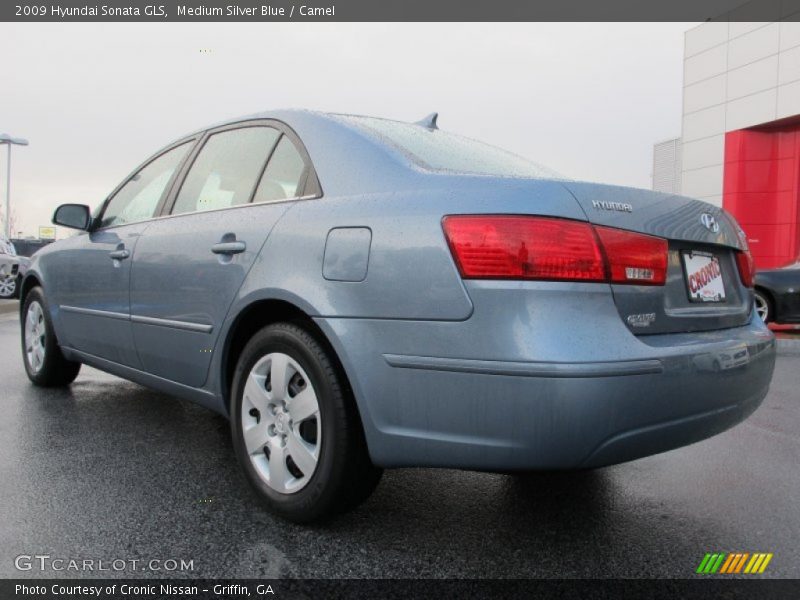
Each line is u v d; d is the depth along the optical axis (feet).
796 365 21.90
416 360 6.58
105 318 11.71
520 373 6.03
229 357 8.96
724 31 79.41
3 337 24.90
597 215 6.58
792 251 75.46
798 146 74.74
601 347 6.12
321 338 7.53
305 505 7.54
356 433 7.27
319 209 7.83
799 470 10.31
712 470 10.27
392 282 6.78
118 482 9.16
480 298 6.26
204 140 10.93
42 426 11.92
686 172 85.66
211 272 8.95
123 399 14.10
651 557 7.24
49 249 14.38
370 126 8.89
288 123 9.20
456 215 6.54
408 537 7.62
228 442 11.12
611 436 6.13
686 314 7.37
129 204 12.28
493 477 9.73
